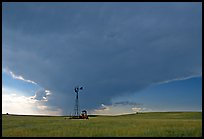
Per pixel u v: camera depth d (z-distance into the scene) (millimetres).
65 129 39250
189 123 45094
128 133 34062
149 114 121250
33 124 52000
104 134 33688
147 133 33875
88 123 51469
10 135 34125
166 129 36781
